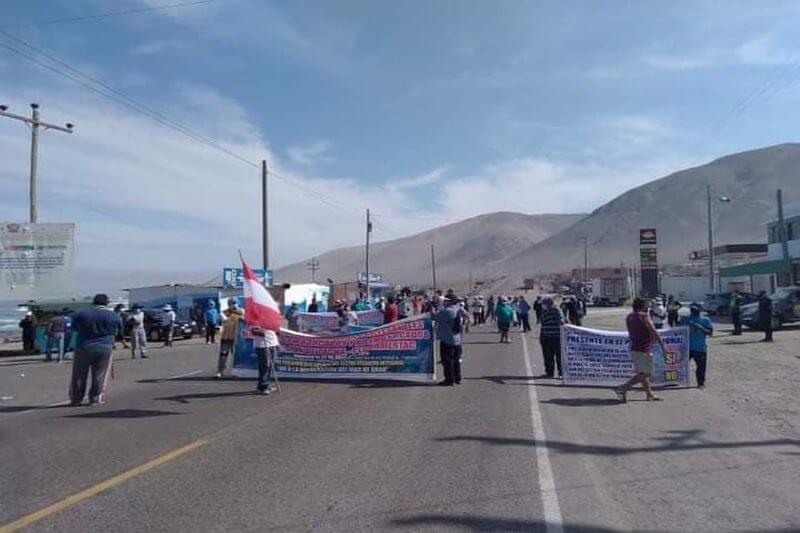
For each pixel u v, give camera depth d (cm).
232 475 781
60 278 3575
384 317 3025
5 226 3516
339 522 622
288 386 1569
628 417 1167
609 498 702
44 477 778
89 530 604
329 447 923
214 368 2039
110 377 1708
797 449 927
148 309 3703
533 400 1347
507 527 612
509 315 2952
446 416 1165
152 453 891
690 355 1522
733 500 698
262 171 4397
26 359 2738
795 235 5638
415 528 607
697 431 1048
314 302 4559
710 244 6456
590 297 10006
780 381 1590
